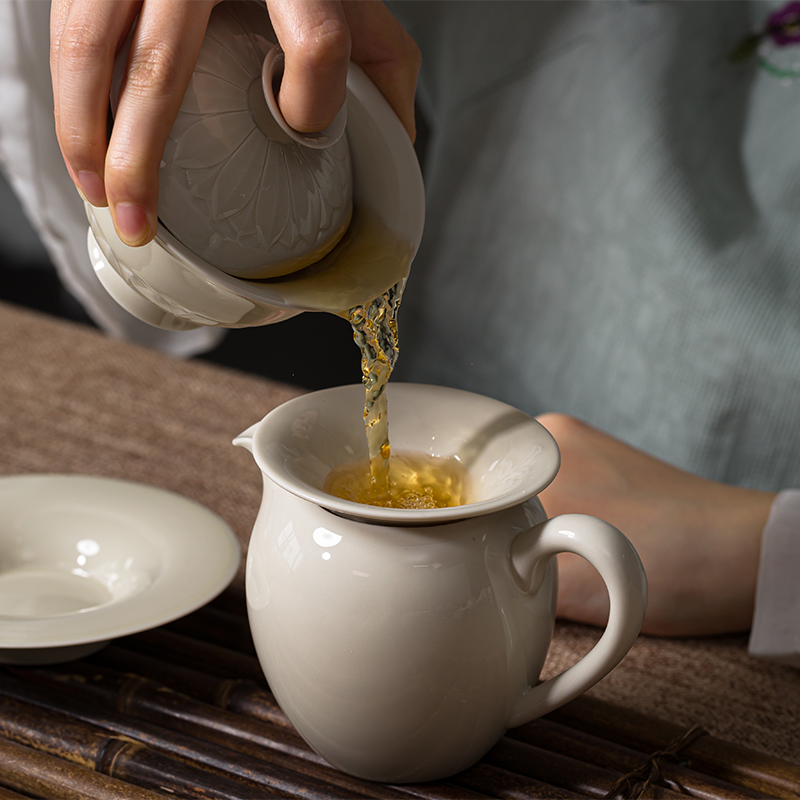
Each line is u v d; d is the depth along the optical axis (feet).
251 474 2.19
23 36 2.84
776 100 3.50
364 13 1.74
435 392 1.74
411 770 1.62
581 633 1.89
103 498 1.93
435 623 1.55
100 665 1.77
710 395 3.38
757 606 1.86
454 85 4.04
